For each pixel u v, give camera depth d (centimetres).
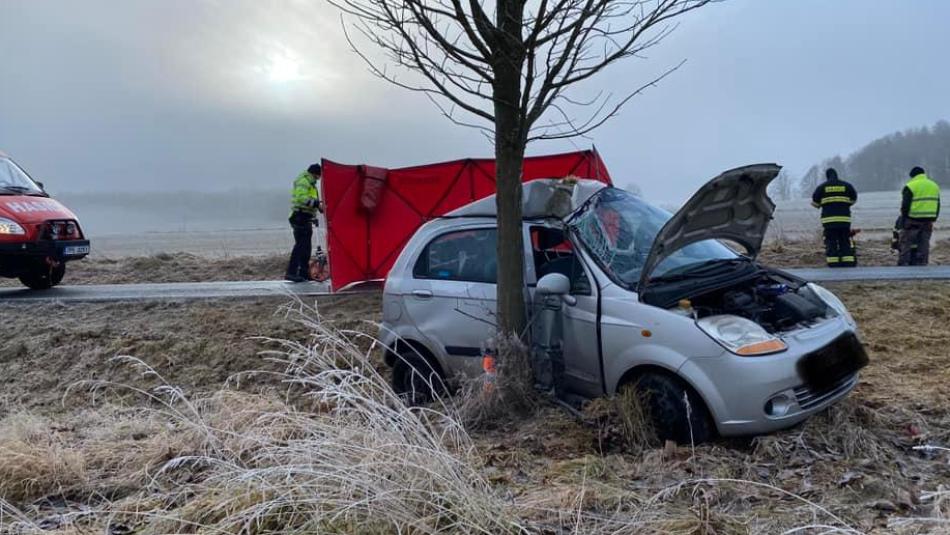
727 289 512
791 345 454
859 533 292
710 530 299
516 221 541
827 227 1271
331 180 1055
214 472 372
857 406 491
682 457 428
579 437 475
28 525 321
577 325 523
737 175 474
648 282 501
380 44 542
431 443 348
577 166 1105
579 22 489
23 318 1000
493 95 529
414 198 1159
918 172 1272
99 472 406
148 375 830
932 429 477
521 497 352
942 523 303
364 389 400
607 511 337
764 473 404
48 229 1142
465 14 495
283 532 296
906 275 1079
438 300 606
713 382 445
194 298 1059
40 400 789
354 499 312
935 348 723
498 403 518
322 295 1066
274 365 825
